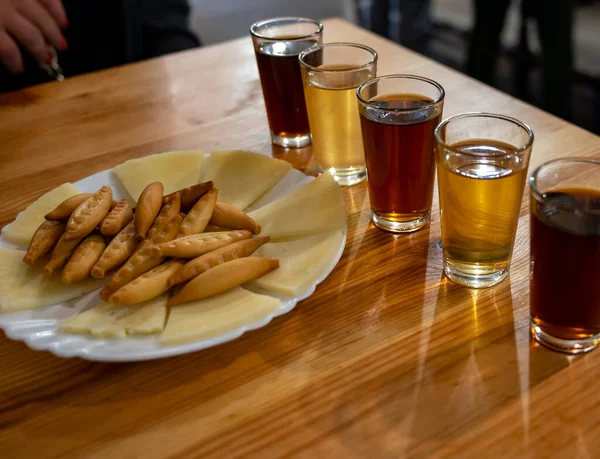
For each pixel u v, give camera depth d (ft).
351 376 1.83
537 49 8.31
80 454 1.66
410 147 2.21
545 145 2.91
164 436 1.69
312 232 2.30
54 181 2.93
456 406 1.71
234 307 1.94
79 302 2.07
